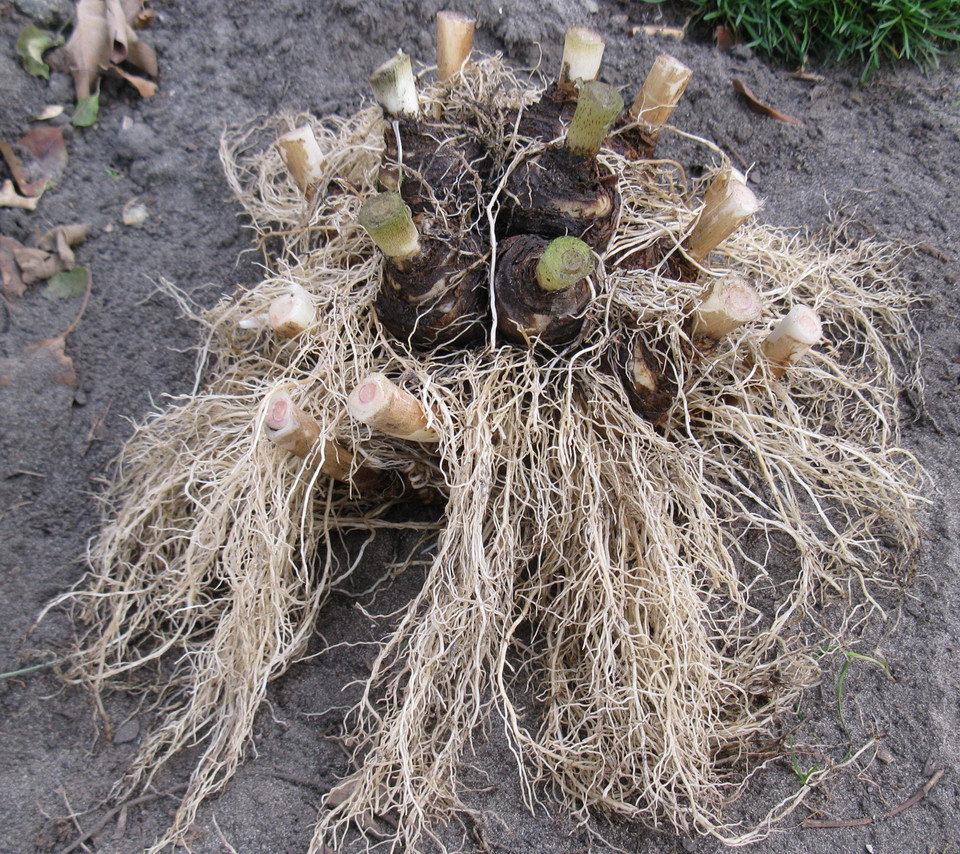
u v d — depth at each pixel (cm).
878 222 68
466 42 59
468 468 50
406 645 56
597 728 50
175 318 66
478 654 50
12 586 58
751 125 72
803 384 61
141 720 55
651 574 52
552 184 50
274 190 68
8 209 67
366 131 62
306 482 55
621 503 52
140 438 60
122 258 67
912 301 65
